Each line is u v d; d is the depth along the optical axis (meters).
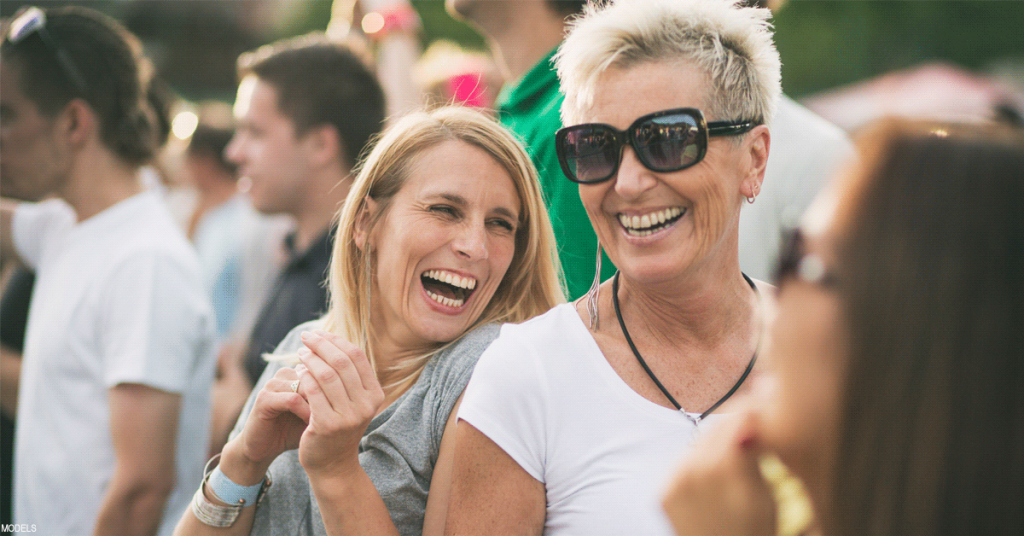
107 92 2.44
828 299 0.73
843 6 8.92
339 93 2.78
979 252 0.68
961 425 0.67
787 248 0.77
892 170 0.72
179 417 2.26
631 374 1.29
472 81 3.48
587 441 1.21
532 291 1.65
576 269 1.78
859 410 0.70
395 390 1.53
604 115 1.23
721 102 1.21
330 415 1.27
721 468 0.83
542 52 2.19
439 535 1.34
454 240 1.50
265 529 1.51
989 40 9.05
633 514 1.15
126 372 2.17
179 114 6.13
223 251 4.52
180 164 5.46
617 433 1.21
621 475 1.18
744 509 0.82
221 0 11.94
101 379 2.26
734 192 1.25
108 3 11.31
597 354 1.28
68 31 2.43
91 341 2.28
